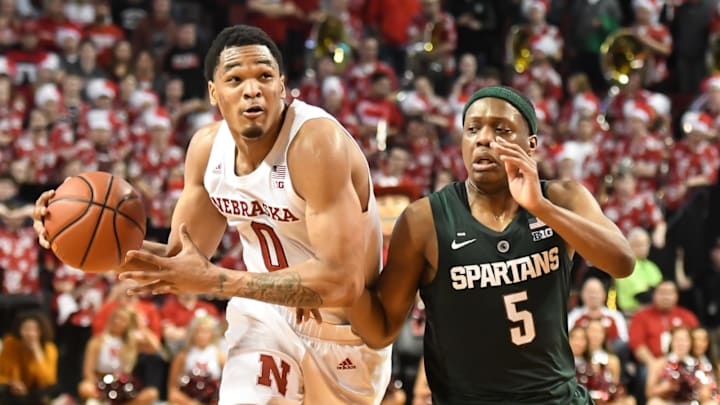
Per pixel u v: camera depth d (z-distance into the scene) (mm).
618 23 17797
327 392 5238
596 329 9664
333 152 4609
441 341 4656
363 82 15844
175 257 4262
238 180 4852
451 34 17156
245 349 5180
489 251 4566
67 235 4656
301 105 4789
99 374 10008
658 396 9859
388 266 4754
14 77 15203
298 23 18000
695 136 14578
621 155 14750
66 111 14453
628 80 16047
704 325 12992
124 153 14164
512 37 17031
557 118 16172
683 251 13641
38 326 10242
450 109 15922
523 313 4551
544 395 4574
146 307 10898
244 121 4562
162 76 15844
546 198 4707
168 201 13328
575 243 4398
